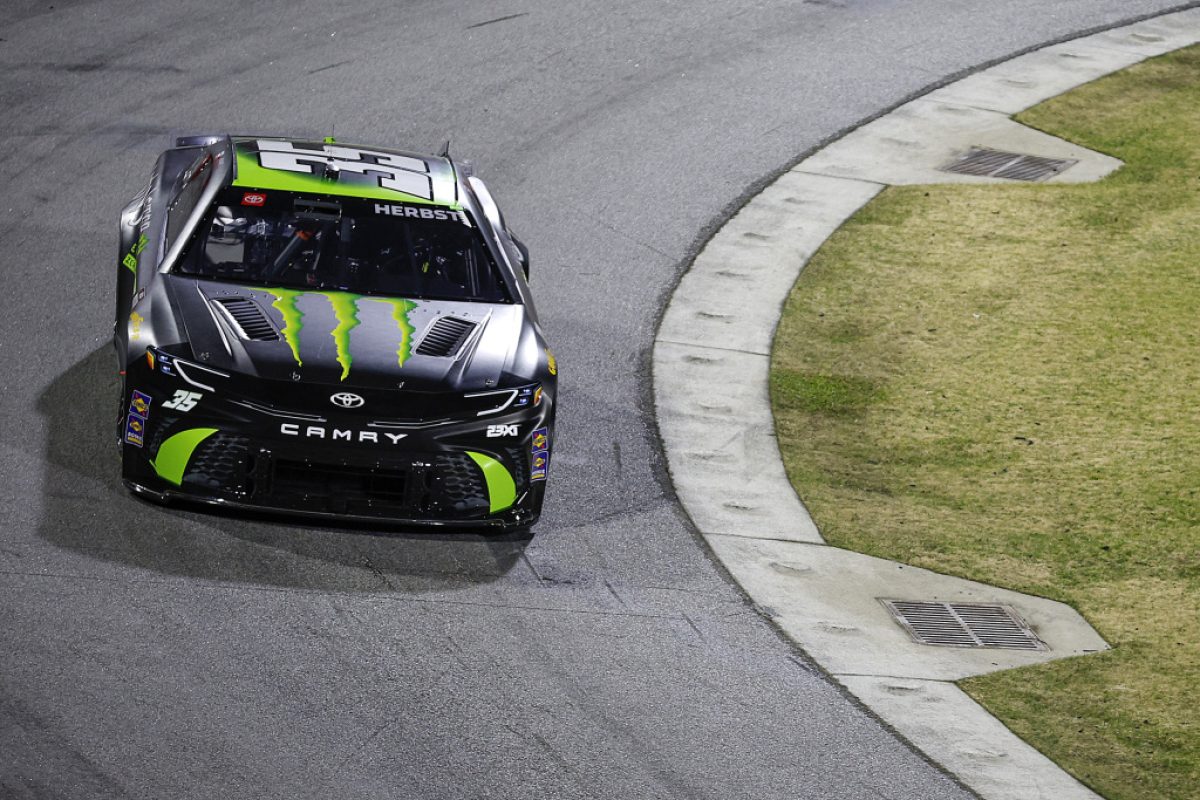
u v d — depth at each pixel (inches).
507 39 2327.8
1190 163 2103.8
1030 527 1255.5
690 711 925.2
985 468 1349.7
